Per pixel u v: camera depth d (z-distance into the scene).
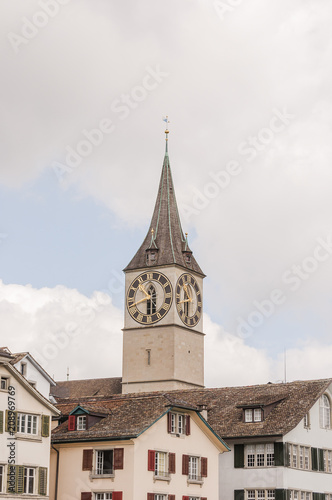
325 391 86.00
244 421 81.81
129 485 69.69
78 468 71.75
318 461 83.38
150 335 127.62
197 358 129.75
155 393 89.25
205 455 77.38
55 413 69.88
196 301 131.50
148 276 129.88
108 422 73.38
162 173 137.50
